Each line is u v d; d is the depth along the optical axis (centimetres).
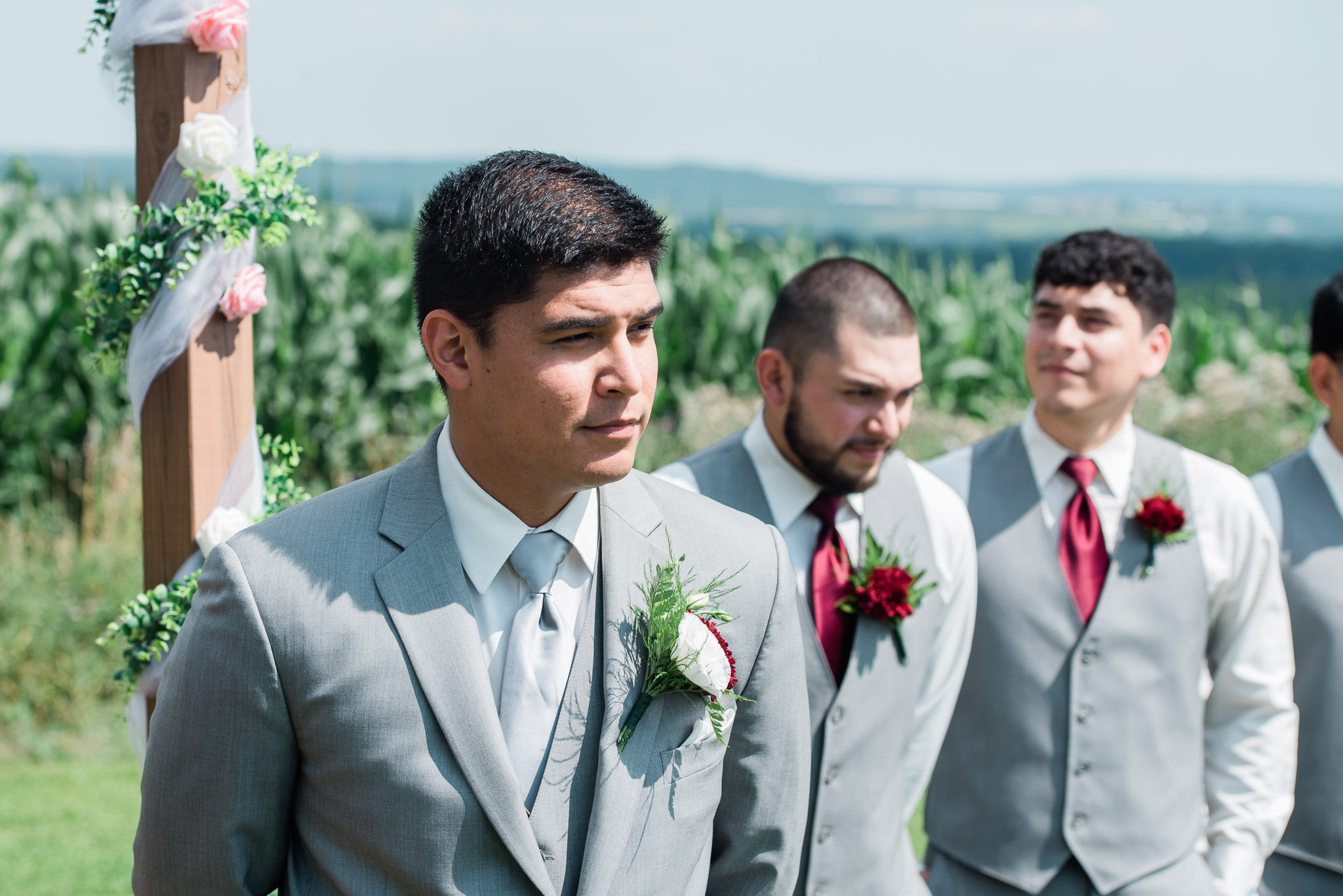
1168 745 253
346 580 140
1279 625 262
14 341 723
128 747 537
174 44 192
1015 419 929
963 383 1086
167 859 142
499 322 131
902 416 225
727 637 156
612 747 143
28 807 469
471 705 137
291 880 146
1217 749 266
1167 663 255
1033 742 252
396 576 141
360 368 841
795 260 1106
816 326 221
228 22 191
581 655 146
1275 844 259
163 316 194
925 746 247
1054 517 267
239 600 138
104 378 743
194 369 196
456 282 133
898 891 230
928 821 267
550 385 130
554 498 143
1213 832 261
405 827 135
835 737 222
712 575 157
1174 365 1110
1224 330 1159
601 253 128
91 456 696
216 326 199
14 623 571
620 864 142
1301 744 284
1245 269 3850
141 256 192
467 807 135
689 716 150
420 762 136
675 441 850
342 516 147
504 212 130
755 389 990
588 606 149
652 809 145
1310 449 299
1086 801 249
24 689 554
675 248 1011
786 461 238
